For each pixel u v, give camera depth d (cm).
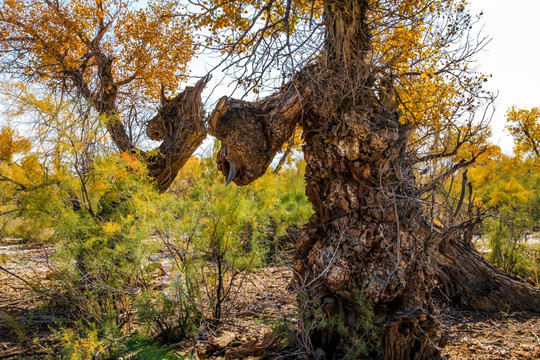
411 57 419
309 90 321
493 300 474
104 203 421
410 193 318
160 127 571
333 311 303
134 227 369
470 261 487
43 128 386
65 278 357
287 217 591
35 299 446
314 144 326
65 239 367
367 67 318
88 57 942
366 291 288
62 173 385
